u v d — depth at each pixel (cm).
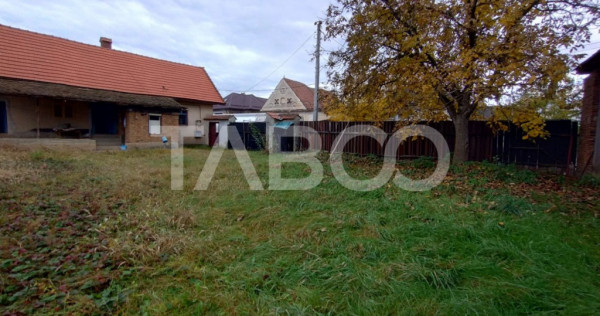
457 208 443
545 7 559
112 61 1550
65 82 1273
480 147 863
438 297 230
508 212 416
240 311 219
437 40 639
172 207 463
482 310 211
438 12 609
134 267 276
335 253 305
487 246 307
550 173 718
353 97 821
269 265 283
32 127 1210
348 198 516
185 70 1852
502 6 579
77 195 491
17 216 385
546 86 580
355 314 212
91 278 253
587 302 219
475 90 604
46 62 1280
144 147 1374
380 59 739
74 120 1347
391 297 229
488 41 571
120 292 239
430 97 682
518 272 264
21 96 1069
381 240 333
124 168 767
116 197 503
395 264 274
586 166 659
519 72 553
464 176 652
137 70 1617
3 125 1150
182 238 340
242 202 503
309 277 260
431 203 465
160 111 1457
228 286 250
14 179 562
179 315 215
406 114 775
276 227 389
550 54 543
